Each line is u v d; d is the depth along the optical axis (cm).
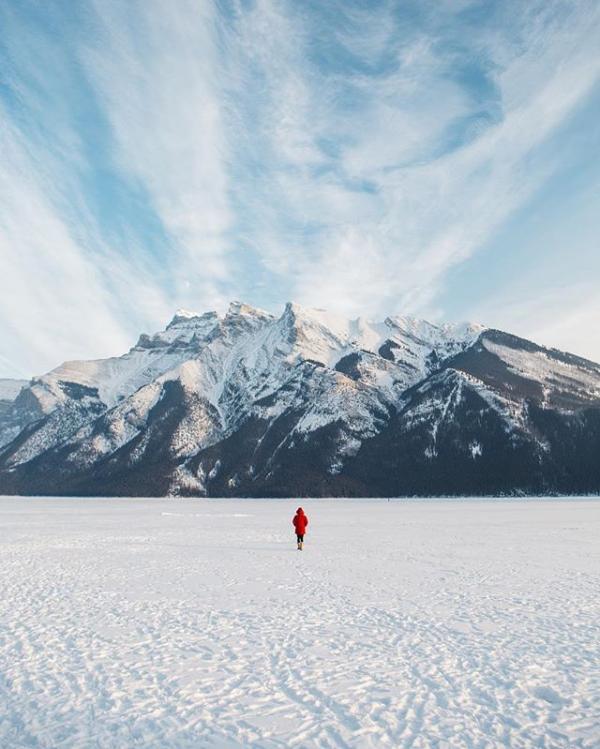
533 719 955
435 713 980
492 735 895
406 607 1833
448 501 14500
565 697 1048
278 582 2345
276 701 1037
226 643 1416
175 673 1195
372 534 4819
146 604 1906
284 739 884
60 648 1391
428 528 5466
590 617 1680
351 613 1747
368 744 864
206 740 886
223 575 2553
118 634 1515
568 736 893
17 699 1066
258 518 7744
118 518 7894
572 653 1315
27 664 1270
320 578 2448
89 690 1105
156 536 4838
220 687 1110
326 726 929
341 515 8169
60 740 895
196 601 1950
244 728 925
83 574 2614
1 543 4228
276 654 1320
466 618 1673
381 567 2781
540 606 1841
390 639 1445
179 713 989
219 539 4494
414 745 861
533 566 2788
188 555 3369
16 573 2656
